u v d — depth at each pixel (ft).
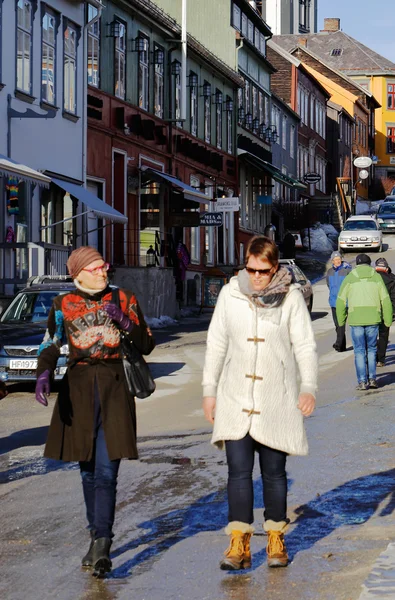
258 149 176.14
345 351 71.92
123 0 103.71
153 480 30.66
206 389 21.50
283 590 19.51
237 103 157.17
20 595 19.93
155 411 47.50
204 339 84.02
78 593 19.92
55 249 78.18
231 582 20.20
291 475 30.12
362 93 329.11
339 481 29.12
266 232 176.14
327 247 194.80
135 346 21.93
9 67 78.18
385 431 37.50
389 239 203.72
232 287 21.52
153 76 116.37
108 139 101.19
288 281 21.40
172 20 122.42
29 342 53.88
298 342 21.34
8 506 28.04
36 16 83.10
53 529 25.21
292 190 217.15
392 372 58.54
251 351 21.11
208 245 141.90
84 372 21.62
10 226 78.02
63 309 21.91
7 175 63.57
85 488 22.17
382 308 51.03
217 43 151.23
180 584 20.22
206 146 139.95
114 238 104.58
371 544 22.44
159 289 100.58
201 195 113.60
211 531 24.34
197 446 36.81
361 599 18.33
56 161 87.45
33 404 49.98
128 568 21.54
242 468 21.13
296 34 374.84
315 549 22.31
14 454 36.91
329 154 279.28
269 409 21.06
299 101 231.50
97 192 99.66
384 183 347.15
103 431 21.39
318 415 42.52
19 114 78.28
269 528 21.25
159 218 112.27
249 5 167.12
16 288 77.20
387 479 29.12
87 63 94.84
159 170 118.62
